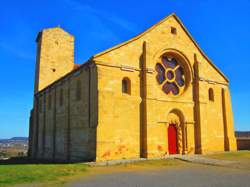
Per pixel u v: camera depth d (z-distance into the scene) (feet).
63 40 153.28
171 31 98.37
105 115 77.41
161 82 93.97
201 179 47.47
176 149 92.27
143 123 84.38
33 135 140.15
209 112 102.73
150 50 89.97
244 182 44.47
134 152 81.41
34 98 143.54
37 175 51.16
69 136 95.40
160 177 49.75
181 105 95.25
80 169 60.49
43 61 145.48
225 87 110.73
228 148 104.88
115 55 82.89
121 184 42.98
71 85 96.99
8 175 50.78
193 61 102.12
